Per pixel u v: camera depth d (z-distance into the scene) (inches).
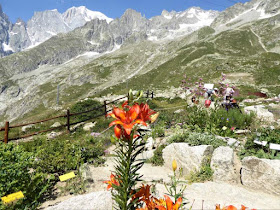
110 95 1191.6
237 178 197.3
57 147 229.8
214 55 6998.0
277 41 7524.6
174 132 305.6
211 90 350.3
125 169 61.4
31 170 193.0
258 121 328.5
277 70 3341.5
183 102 746.8
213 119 305.6
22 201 118.3
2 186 112.2
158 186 175.9
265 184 177.8
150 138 292.8
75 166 194.7
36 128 568.1
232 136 270.7
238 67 4094.5
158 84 5546.3
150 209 64.2
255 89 1240.8
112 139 60.4
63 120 621.9
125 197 61.8
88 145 292.5
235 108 373.4
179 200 65.6
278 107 490.0
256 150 230.1
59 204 118.8
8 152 123.8
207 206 139.7
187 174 212.4
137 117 56.1
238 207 142.9
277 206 150.3
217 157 201.6
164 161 244.2
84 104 713.6
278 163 179.5
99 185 175.5
